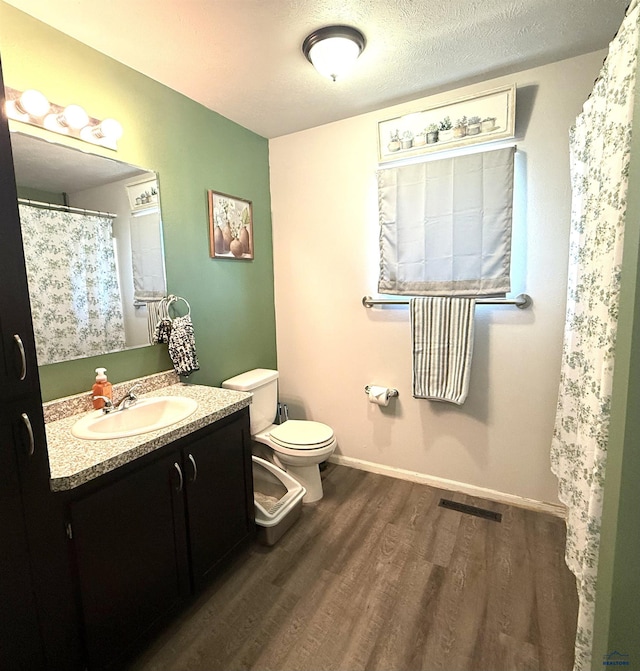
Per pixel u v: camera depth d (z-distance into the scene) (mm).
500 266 2033
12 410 962
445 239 2154
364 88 2018
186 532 1479
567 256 1948
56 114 1487
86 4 1342
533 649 1345
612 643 916
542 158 1946
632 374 845
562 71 1846
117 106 1708
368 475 2621
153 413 1724
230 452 1707
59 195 1519
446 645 1368
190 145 2086
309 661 1325
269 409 2484
